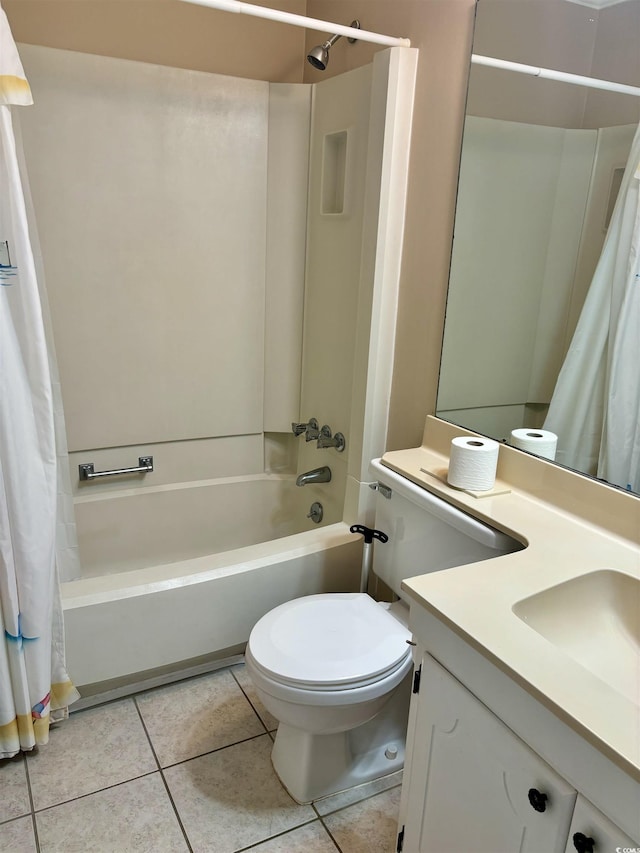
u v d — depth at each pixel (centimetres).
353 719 148
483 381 164
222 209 232
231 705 192
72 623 170
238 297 244
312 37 240
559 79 136
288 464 273
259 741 179
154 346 235
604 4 126
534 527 133
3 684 154
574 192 137
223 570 189
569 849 86
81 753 172
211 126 222
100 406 231
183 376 243
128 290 225
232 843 149
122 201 216
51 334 176
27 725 160
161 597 180
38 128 199
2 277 136
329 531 213
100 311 222
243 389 255
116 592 175
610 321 132
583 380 138
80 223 212
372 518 214
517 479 154
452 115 166
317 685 139
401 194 185
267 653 147
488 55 152
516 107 146
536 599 108
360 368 202
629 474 129
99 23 211
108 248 218
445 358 177
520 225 149
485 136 155
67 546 191
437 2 167
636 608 114
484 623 99
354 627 159
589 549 124
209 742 178
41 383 145
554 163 140
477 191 160
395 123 178
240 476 265
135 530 245
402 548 169
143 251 224
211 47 231
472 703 101
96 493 238
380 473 172
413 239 185
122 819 153
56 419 182
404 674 150
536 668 89
